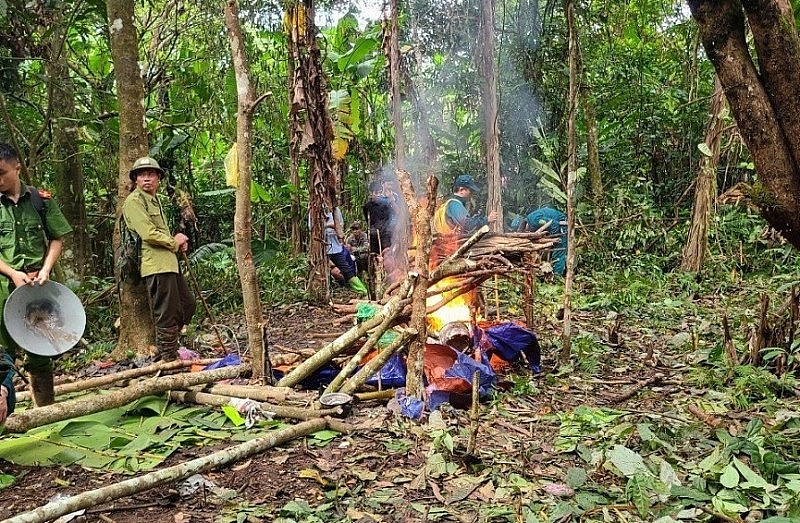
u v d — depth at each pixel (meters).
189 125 8.87
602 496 2.68
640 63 10.68
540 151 8.95
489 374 3.80
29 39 7.04
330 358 3.98
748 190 3.60
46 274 3.55
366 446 3.26
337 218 8.56
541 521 2.50
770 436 3.14
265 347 4.11
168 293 4.98
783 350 4.25
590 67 10.37
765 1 3.23
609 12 9.63
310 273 7.74
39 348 3.49
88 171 9.30
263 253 9.25
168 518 2.58
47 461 3.15
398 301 3.81
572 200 4.78
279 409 3.59
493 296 7.07
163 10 9.61
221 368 4.14
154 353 5.38
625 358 5.07
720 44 3.44
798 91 3.29
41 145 7.91
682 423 3.53
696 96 9.84
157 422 3.60
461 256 3.87
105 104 8.19
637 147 10.96
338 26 10.20
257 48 9.83
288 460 3.11
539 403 3.94
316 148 7.41
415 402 3.63
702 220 8.41
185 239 5.20
